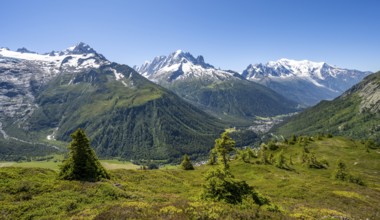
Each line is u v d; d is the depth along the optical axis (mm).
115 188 36719
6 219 25172
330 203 45031
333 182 70000
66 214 26156
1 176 36594
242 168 93562
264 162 108250
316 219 29062
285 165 104375
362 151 142250
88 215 24562
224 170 33719
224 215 24891
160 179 59281
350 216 34781
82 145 42062
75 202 29688
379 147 154750
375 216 38219
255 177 80000
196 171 93312
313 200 47375
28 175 40000
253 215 25812
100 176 42781
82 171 41062
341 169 82875
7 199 29609
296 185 61531
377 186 79312
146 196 36188
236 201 29984
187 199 32062
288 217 27328
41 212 26641
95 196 32688
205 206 26797
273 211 29641
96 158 44969
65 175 40094
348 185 66125
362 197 51719
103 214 23766
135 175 59094
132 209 25141
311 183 66000
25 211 26984
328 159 129375
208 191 31516
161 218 22859
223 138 65125
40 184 34688
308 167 109875
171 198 35750
